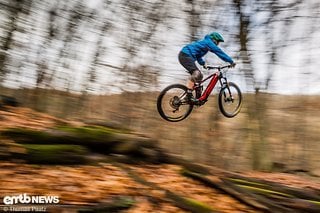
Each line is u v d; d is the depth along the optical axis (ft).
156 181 17.47
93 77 38.34
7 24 33.45
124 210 13.89
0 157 15.85
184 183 18.04
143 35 39.32
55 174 15.70
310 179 34.01
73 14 36.19
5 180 14.19
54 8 35.12
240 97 27.63
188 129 43.55
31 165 16.15
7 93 34.81
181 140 42.91
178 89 24.98
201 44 24.77
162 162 20.51
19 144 16.93
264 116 41.04
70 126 20.76
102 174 16.78
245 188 18.54
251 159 41.70
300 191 20.18
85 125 21.93
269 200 17.47
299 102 47.01
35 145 17.25
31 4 34.06
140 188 16.01
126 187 15.79
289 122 46.06
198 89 25.23
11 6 33.27
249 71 40.09
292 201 17.95
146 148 20.39
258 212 16.42
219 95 26.63
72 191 14.38
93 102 39.37
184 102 24.82
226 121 43.91
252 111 40.93
